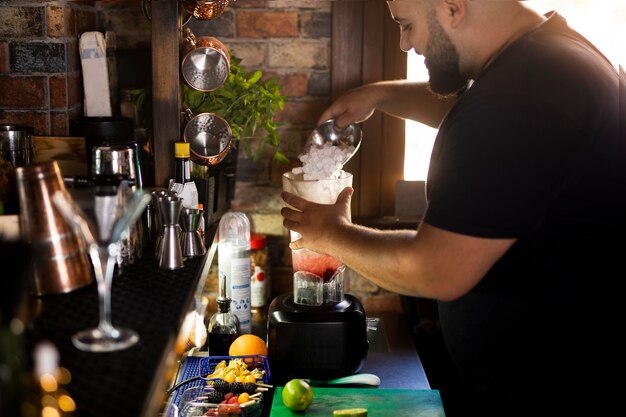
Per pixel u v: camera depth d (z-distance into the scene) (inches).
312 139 95.3
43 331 51.4
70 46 91.7
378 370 91.6
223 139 83.9
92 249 61.1
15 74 89.5
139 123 102.5
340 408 79.5
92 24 101.8
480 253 56.9
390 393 83.0
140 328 52.9
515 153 56.0
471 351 66.0
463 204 56.6
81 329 52.0
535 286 61.3
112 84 99.7
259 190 110.8
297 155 109.9
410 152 110.7
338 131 95.2
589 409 62.6
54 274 57.5
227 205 101.0
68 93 90.9
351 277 112.4
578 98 57.3
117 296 59.6
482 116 57.1
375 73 106.8
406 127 109.7
